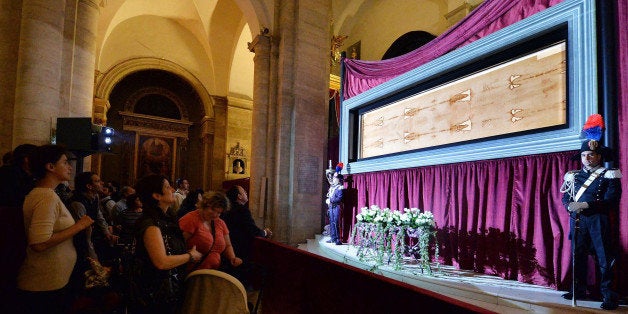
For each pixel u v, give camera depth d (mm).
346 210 8031
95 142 5852
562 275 4004
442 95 6121
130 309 2178
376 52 14008
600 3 4039
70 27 7000
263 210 9398
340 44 13922
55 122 6180
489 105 5309
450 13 10266
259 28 10180
